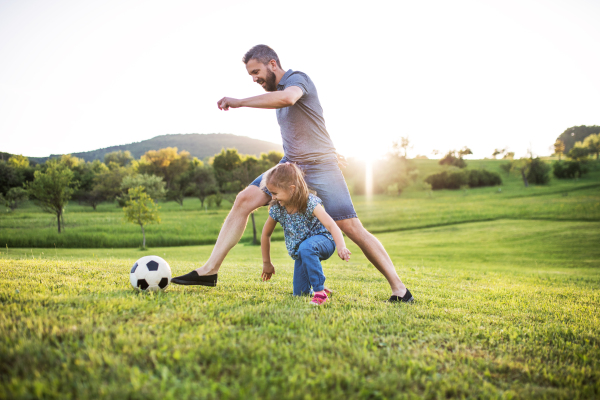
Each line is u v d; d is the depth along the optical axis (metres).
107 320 1.99
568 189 64.31
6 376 1.36
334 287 4.29
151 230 35.31
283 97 2.75
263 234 3.51
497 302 3.81
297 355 1.72
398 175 80.25
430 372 1.70
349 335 2.08
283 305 2.77
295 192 2.98
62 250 21.48
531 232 29.86
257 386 1.40
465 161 111.25
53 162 31.50
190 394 1.30
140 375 1.39
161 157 92.62
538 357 2.02
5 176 66.06
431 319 2.71
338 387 1.43
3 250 18.23
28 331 1.75
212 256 3.16
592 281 8.09
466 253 21.34
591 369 1.89
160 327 1.95
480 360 1.90
